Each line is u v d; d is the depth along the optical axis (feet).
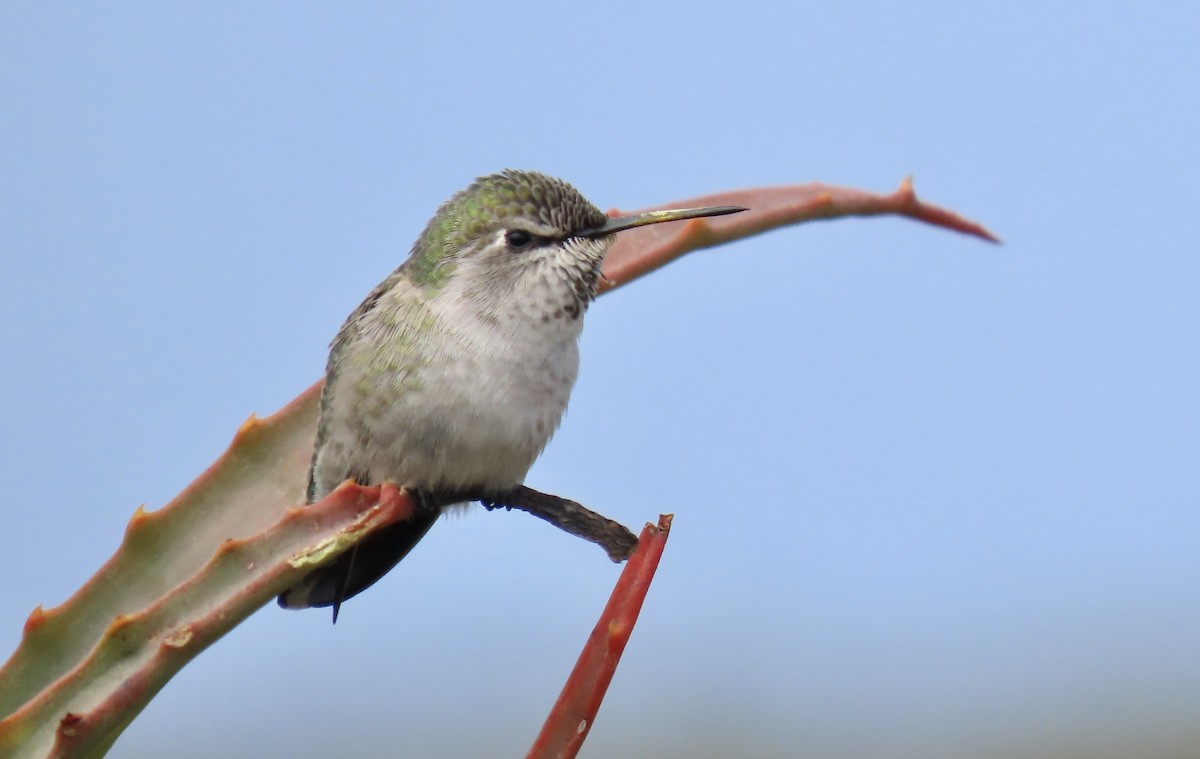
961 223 27.12
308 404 27.58
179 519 24.04
